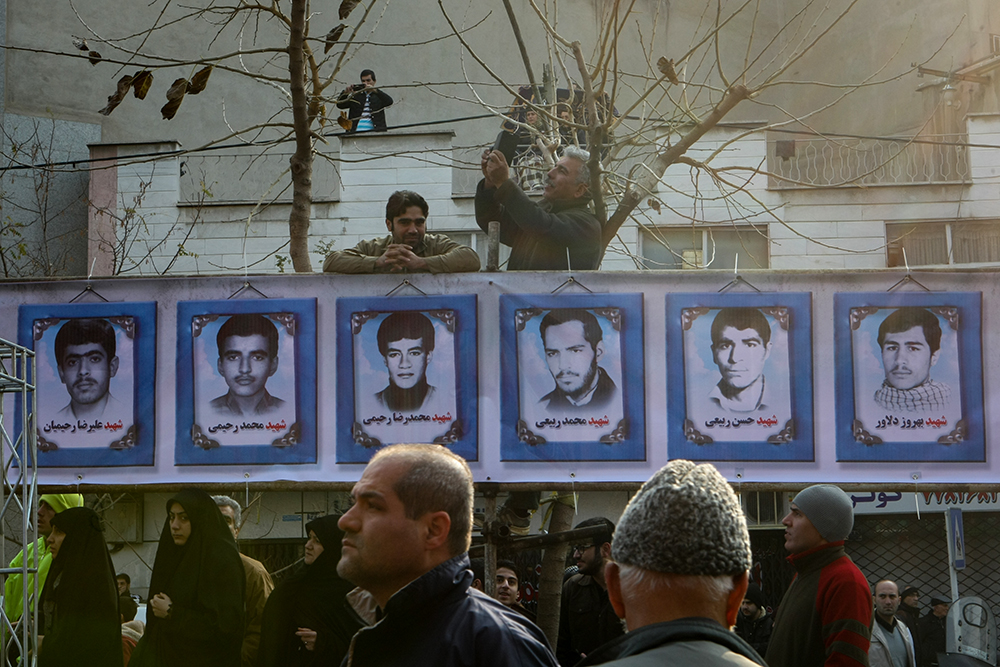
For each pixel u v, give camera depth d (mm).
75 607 5109
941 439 4879
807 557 4258
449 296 5047
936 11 20984
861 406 4910
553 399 4945
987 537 14125
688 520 1986
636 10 20531
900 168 16297
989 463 4859
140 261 15062
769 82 7688
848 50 22188
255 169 16562
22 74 18172
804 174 16641
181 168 16297
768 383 4938
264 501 13695
